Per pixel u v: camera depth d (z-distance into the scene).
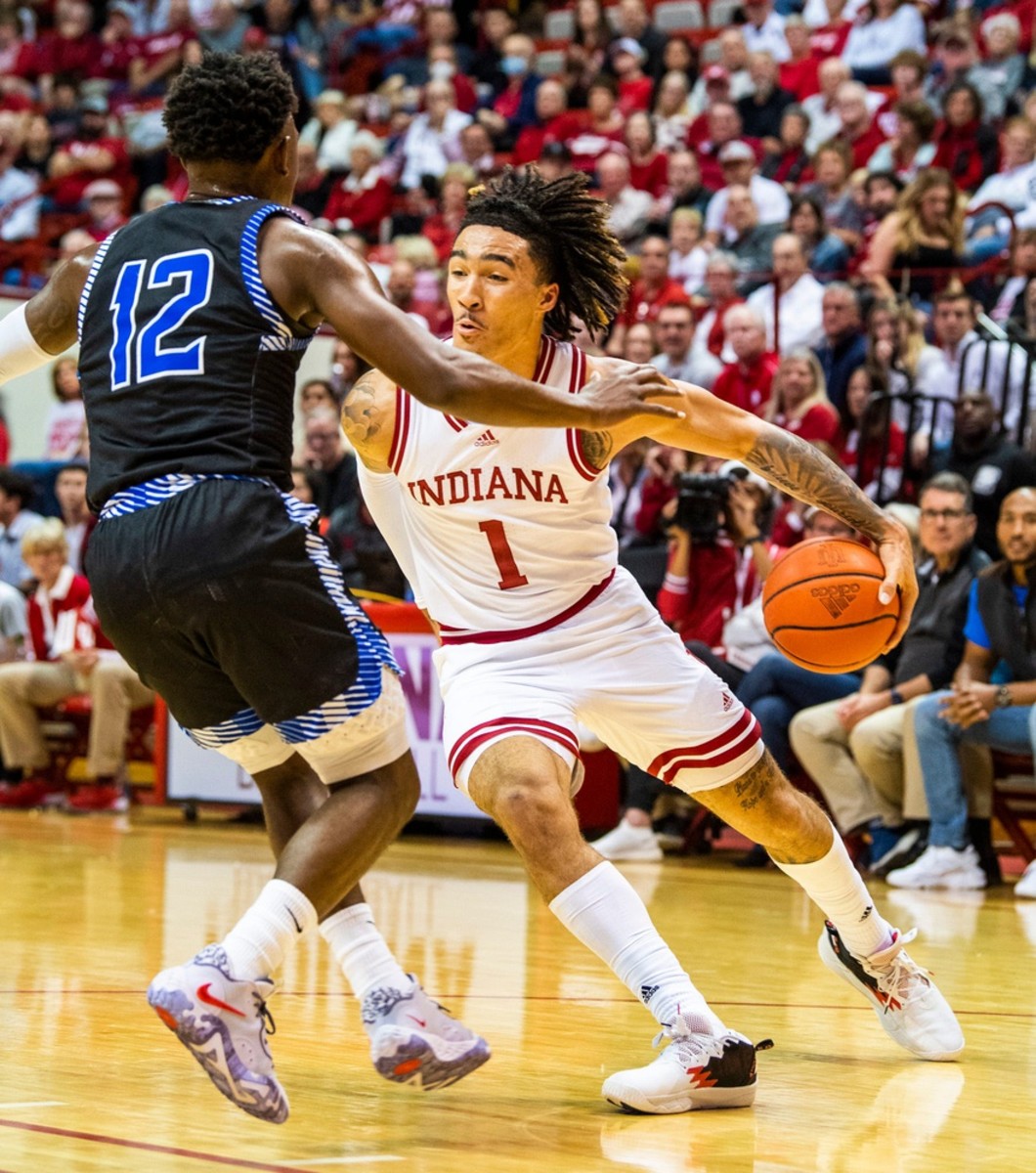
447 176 16.83
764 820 4.00
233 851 9.67
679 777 3.93
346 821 3.35
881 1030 4.68
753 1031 4.62
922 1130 3.47
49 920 6.49
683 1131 3.40
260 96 3.53
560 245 3.85
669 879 8.93
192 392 3.33
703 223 15.48
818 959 6.01
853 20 17.56
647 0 20.16
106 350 3.47
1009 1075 4.10
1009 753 9.35
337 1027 4.48
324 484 11.91
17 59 22.67
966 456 10.80
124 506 3.34
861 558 4.25
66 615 12.55
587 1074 3.97
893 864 9.37
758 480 9.98
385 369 3.20
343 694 3.34
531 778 3.61
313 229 3.43
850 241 13.92
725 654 10.22
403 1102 3.63
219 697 3.50
